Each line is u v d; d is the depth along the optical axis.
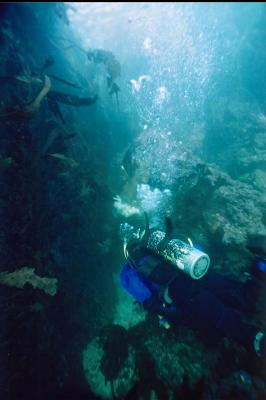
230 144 6.46
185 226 3.92
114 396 2.67
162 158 5.25
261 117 6.61
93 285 3.96
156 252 2.45
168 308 2.39
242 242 3.23
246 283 2.42
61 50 6.96
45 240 3.22
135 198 5.16
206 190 3.96
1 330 2.18
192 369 2.56
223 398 2.19
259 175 5.00
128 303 4.14
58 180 3.93
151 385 2.57
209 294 2.26
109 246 4.75
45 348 2.62
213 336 2.42
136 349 2.96
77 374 2.99
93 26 12.26
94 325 3.60
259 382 2.14
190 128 7.12
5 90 3.49
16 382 2.14
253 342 2.03
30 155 3.23
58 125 4.22
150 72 8.91
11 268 2.45
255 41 7.69
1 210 2.63
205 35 8.70
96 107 7.38
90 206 4.61
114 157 6.87
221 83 7.74
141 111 7.78
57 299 3.15
